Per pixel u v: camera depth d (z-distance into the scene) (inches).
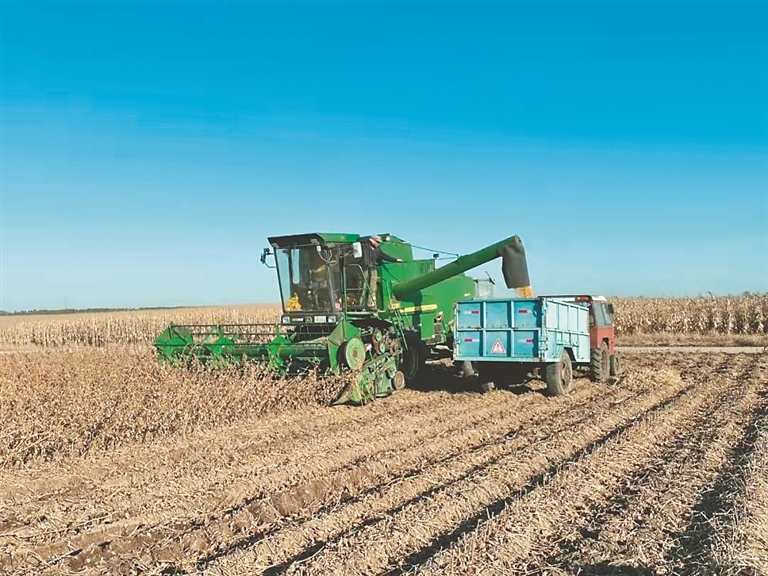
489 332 575.2
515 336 565.6
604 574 217.5
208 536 266.8
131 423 410.6
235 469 349.7
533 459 353.7
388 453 382.9
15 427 382.6
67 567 240.4
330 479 330.3
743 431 427.2
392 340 605.0
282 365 559.2
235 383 501.7
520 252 588.4
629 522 261.7
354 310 595.2
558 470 330.3
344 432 434.9
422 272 665.6
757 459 341.7
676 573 217.3
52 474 348.2
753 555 220.1
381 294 605.6
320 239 577.0
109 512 291.6
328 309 592.7
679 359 914.7
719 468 336.8
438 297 693.9
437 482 326.3
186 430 444.5
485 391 605.6
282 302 616.4
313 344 541.6
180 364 576.1
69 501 305.3
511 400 566.6
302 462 360.8
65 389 455.5
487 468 338.0
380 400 565.0
